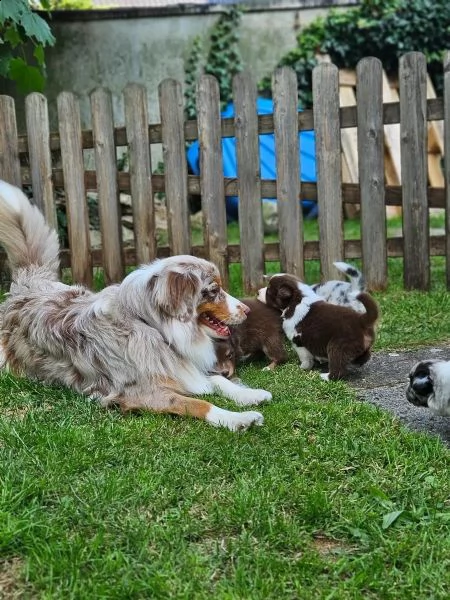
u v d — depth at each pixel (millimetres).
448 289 2361
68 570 844
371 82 2256
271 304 1733
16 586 835
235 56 4699
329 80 2268
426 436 1226
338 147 2301
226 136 2361
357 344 1549
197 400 1352
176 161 2402
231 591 809
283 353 1728
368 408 1364
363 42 4871
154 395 1386
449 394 1178
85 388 1487
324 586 828
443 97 2248
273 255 2430
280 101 2301
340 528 948
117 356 1419
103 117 2412
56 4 4848
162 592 811
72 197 2488
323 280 2389
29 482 1033
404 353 1802
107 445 1198
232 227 4258
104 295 1503
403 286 2389
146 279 1443
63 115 2430
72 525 954
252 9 4695
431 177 4480
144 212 2465
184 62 4543
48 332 1522
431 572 841
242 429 1267
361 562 865
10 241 1757
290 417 1314
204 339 1496
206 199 2408
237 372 1699
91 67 4270
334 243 2361
